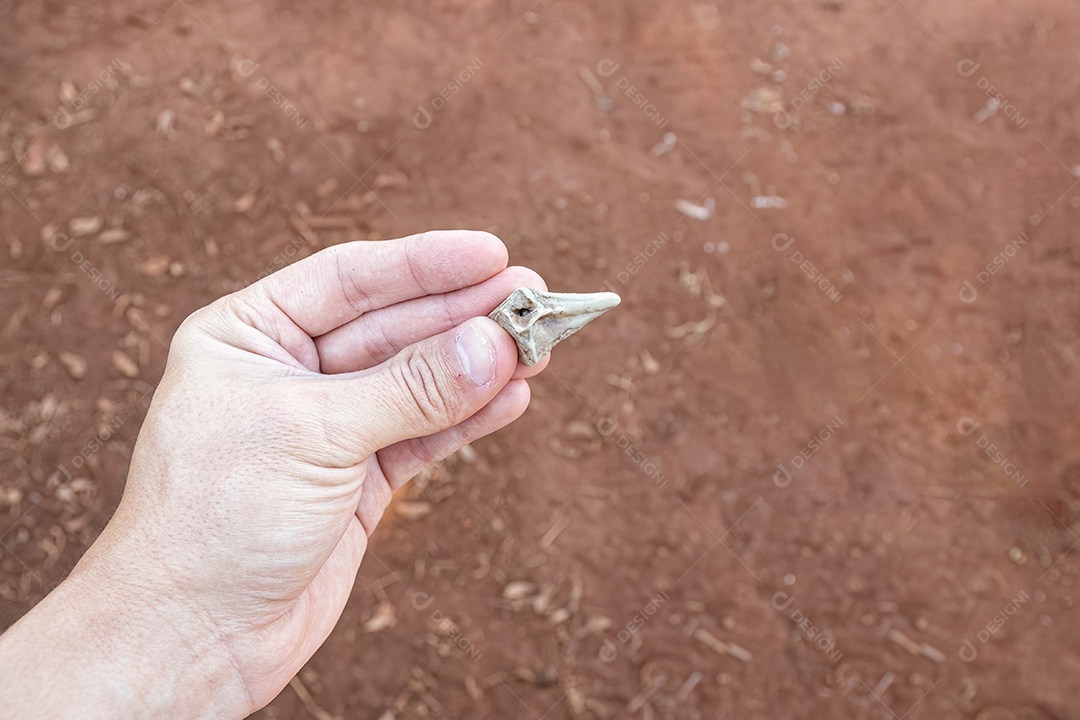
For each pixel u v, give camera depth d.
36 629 0.28
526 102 0.60
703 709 0.49
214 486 0.29
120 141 0.57
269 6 0.62
